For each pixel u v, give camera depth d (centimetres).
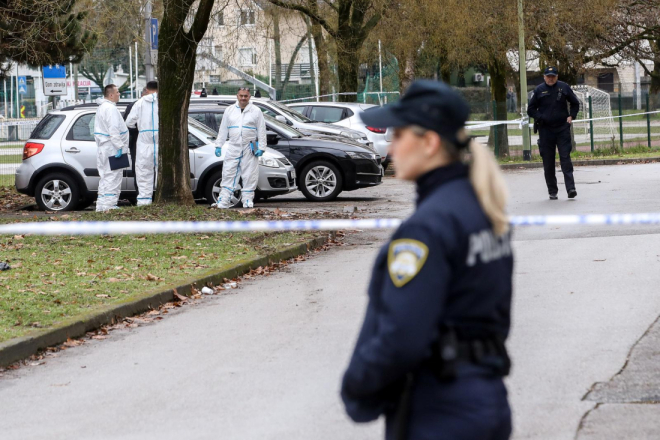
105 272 1484
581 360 915
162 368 973
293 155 2692
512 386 839
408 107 392
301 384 880
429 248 373
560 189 2741
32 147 2516
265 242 1797
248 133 2300
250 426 765
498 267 388
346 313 1192
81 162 2495
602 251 1554
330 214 2286
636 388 820
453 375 375
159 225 719
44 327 1105
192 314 1257
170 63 2173
